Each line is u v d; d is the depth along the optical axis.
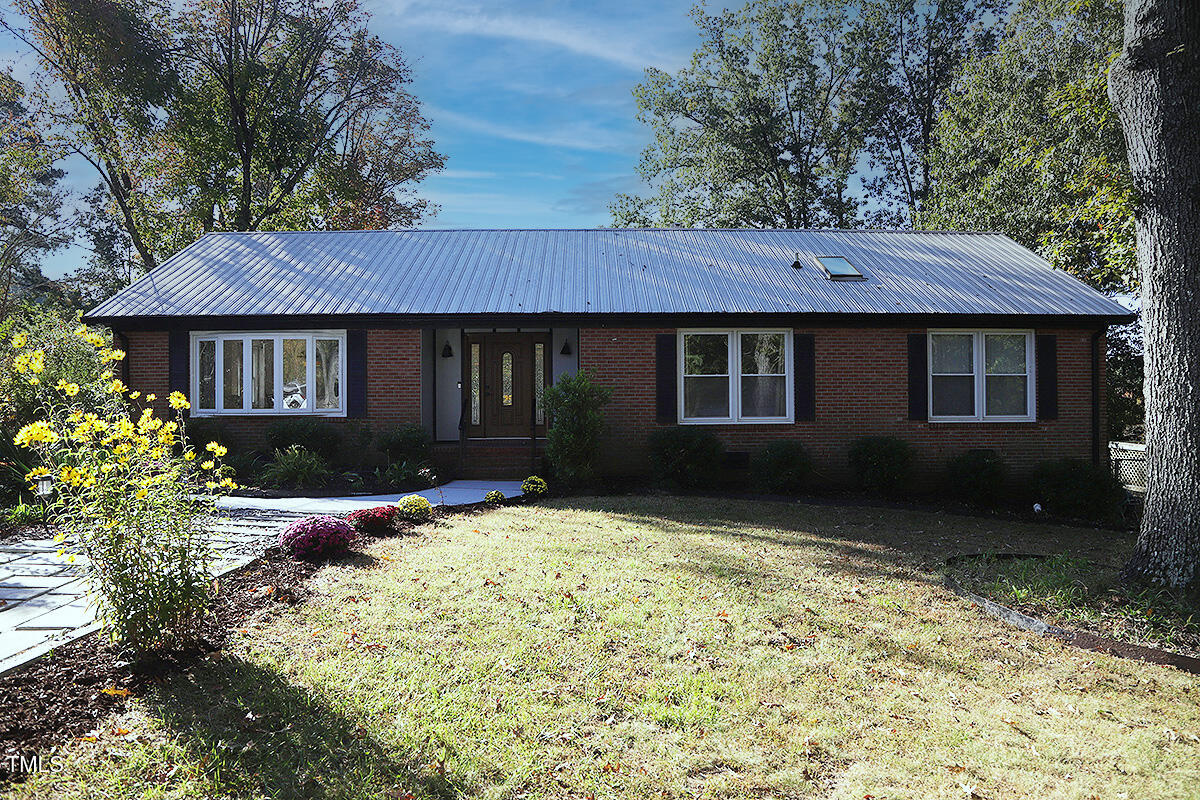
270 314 13.85
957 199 24.61
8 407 13.30
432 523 9.87
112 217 32.66
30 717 3.99
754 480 13.38
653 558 8.00
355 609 5.98
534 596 6.45
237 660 4.90
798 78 31.20
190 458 5.20
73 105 25.14
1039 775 3.81
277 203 28.41
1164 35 7.11
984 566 7.92
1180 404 6.91
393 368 14.31
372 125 31.50
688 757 3.91
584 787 3.62
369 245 17.44
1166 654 5.42
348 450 14.25
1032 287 15.05
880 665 5.21
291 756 3.79
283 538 7.73
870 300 14.30
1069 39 21.81
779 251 16.91
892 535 9.96
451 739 4.00
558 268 15.95
